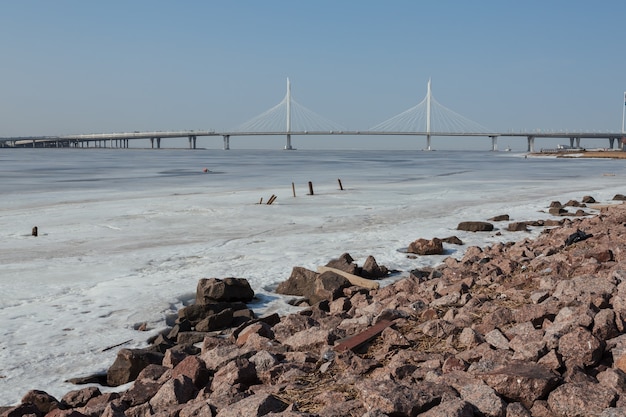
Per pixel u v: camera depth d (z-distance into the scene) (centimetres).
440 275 1214
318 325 835
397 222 2208
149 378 684
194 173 6631
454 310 790
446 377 511
